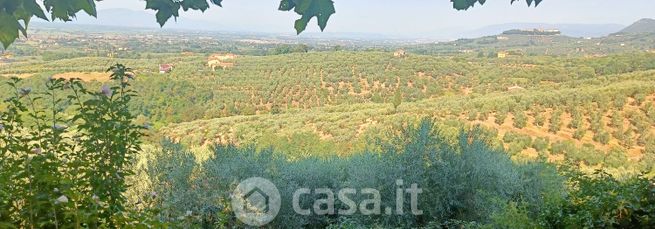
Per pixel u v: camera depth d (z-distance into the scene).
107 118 1.91
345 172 3.65
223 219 2.81
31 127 1.82
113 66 2.01
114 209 1.68
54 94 1.89
